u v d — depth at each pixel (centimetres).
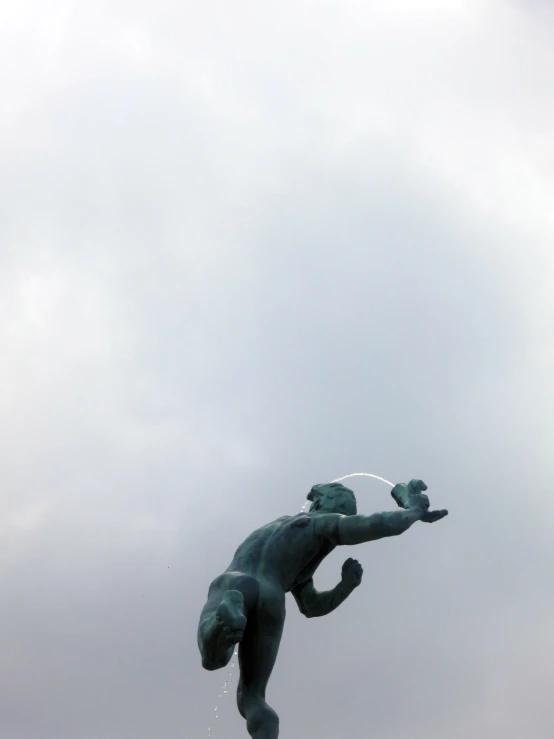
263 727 1638
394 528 1681
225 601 1574
